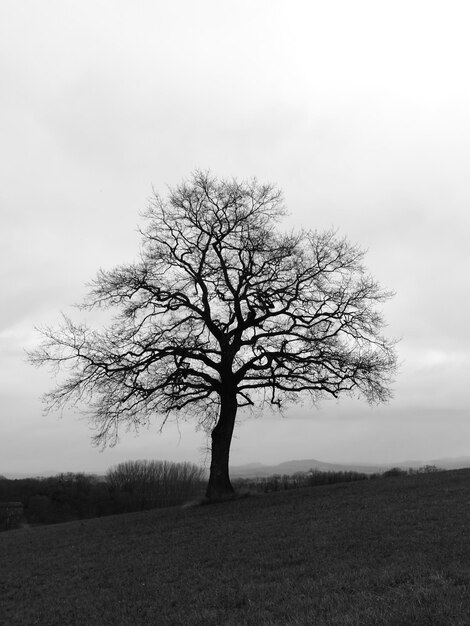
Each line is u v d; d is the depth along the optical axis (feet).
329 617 30.25
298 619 31.01
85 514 262.67
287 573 42.70
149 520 87.51
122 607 41.42
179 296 100.37
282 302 99.50
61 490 274.36
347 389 99.14
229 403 99.81
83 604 43.91
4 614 44.86
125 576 50.85
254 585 40.70
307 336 99.66
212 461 99.76
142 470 307.17
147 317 98.68
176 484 307.99
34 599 48.34
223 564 49.29
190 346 96.43
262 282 99.81
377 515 60.49
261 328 101.81
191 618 35.53
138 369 95.04
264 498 93.50
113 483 300.40
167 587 44.93
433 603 29.22
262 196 103.65
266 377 99.35
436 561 39.01
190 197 102.01
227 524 70.28
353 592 34.96
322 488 102.22
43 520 241.96
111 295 98.27
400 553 43.01
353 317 98.58
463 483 83.10
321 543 50.49
